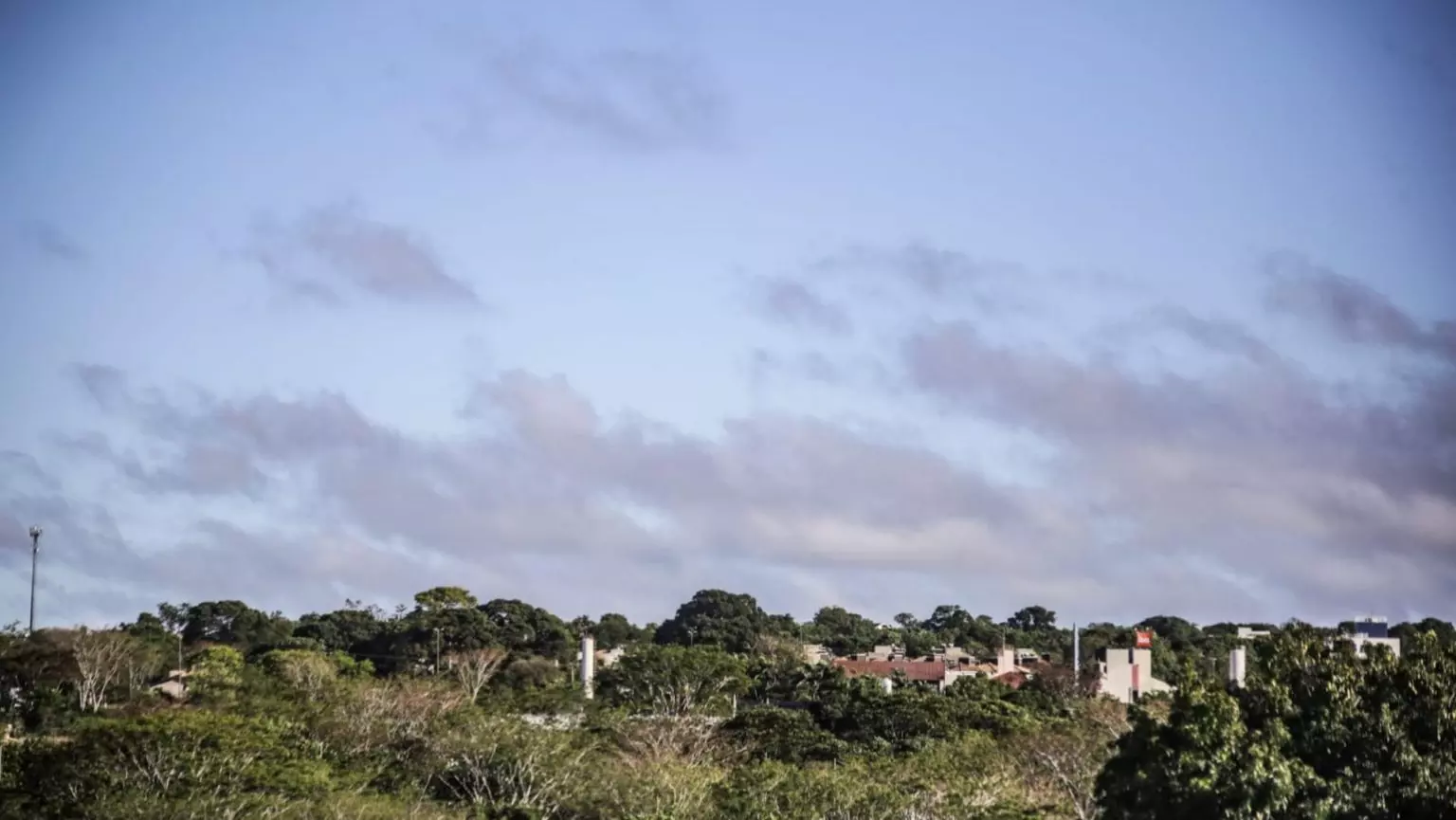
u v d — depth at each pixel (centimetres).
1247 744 4000
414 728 7669
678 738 8331
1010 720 8631
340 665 11588
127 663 10662
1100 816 4706
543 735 7381
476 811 6694
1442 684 4153
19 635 10606
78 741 6356
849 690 9806
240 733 6531
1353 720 4097
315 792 6347
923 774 6675
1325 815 3775
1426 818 3809
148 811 5775
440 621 13238
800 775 6550
